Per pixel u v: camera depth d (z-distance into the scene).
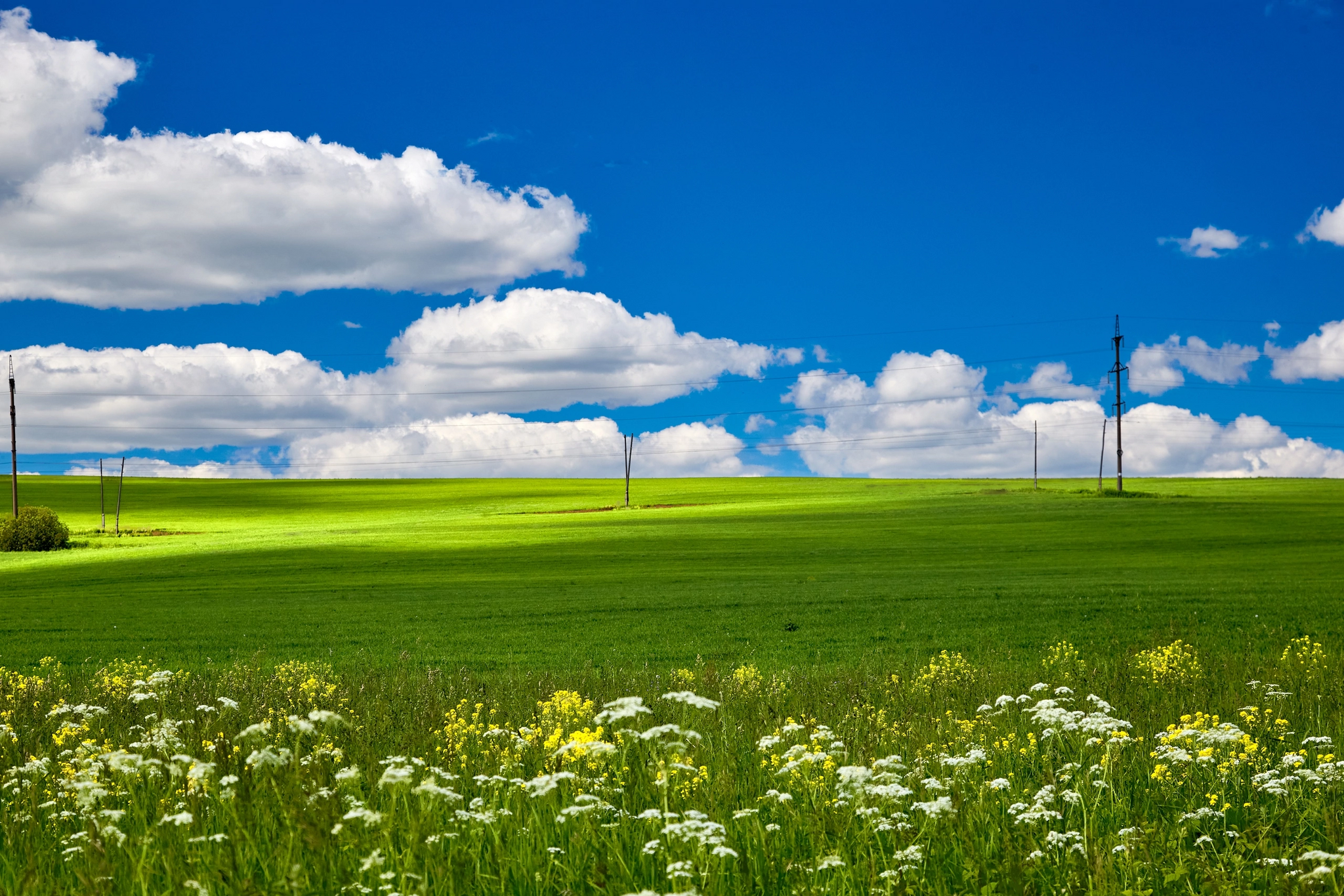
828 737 8.36
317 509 115.75
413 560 57.62
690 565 52.56
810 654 24.34
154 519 104.19
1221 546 55.97
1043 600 32.91
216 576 50.50
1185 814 6.29
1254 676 15.73
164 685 13.77
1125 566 47.25
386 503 121.81
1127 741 8.05
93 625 32.31
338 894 4.98
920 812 6.59
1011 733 10.15
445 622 31.97
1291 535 60.75
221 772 6.60
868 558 54.16
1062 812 6.79
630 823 6.34
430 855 5.34
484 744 9.67
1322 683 13.93
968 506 87.56
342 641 28.08
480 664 23.66
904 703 13.77
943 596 35.12
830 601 34.78
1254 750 7.84
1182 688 14.30
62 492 135.25
